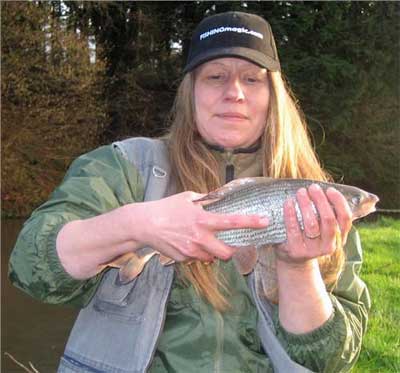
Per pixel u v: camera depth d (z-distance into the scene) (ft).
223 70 3.08
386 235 13.53
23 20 20.72
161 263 2.64
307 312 2.76
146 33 25.11
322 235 2.55
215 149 3.14
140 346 2.70
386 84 26.48
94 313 2.81
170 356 2.77
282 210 2.65
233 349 2.81
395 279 9.46
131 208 2.41
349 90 25.80
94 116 22.49
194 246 2.33
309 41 25.82
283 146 3.15
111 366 2.71
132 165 2.95
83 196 2.70
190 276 2.80
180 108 3.18
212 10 25.31
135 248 2.41
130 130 24.57
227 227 2.34
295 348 2.83
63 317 10.88
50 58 21.27
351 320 2.95
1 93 20.81
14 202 21.49
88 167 2.86
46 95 21.36
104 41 24.21
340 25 25.80
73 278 2.50
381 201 26.89
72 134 22.25
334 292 3.02
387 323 7.43
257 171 3.15
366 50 25.93
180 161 3.01
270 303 2.92
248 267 2.77
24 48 20.72
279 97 3.15
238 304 2.88
